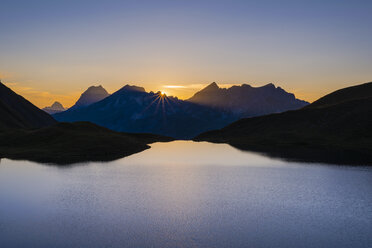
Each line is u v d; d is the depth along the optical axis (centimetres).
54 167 6394
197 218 3086
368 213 3234
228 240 2544
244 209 3397
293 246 2423
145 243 2484
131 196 3953
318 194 4066
